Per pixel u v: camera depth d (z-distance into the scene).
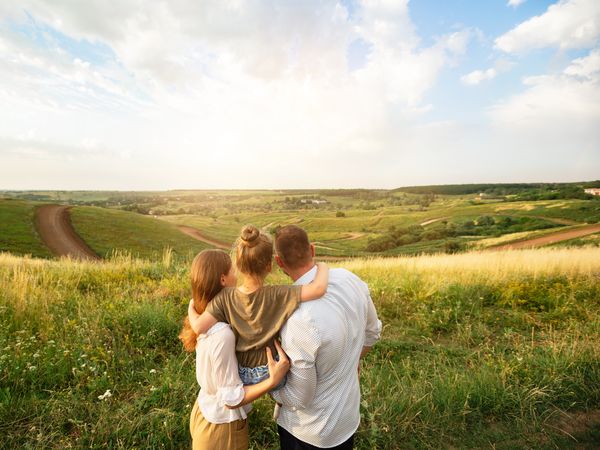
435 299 6.54
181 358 4.01
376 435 2.72
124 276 8.11
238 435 1.74
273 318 1.52
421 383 3.49
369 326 1.84
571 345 3.99
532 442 2.76
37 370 3.46
